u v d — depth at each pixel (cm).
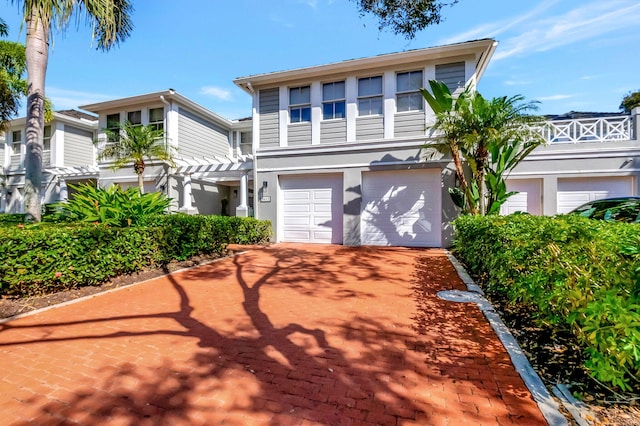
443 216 1007
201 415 232
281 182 1188
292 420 228
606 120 969
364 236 1088
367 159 1070
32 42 703
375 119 1069
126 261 611
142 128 1262
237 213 1230
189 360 311
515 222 451
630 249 244
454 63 1002
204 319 425
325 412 236
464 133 795
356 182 1081
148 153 1279
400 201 1062
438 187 1030
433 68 1017
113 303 487
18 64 1161
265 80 1157
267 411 237
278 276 664
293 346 344
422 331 384
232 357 319
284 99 1163
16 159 1772
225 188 1772
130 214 691
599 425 215
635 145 930
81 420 226
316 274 680
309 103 1145
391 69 1050
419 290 557
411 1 661
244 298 517
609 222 357
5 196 1777
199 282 615
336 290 561
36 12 591
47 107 1314
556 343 338
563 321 299
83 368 296
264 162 1184
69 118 1650
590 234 284
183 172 1352
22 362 306
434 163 1012
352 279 638
